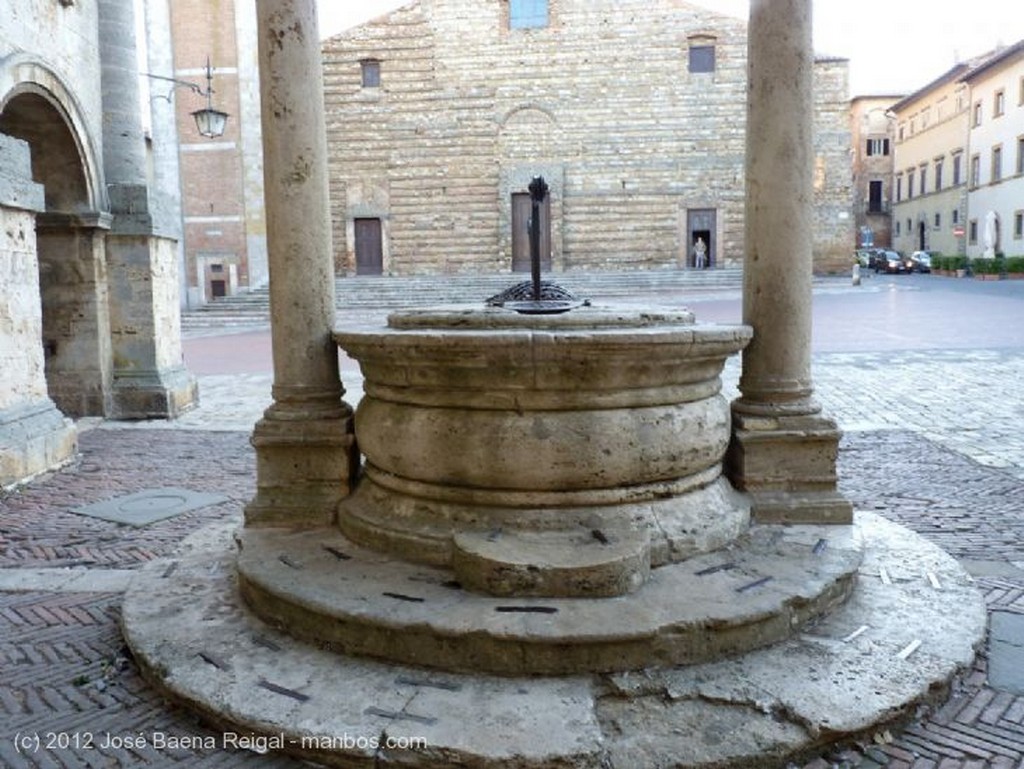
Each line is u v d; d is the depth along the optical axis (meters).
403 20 36.75
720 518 4.66
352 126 37.31
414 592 4.10
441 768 3.21
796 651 3.88
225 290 32.28
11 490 7.84
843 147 37.38
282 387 5.32
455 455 4.37
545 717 3.38
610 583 3.97
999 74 46.59
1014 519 6.38
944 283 38.69
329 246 5.33
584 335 4.01
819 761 3.31
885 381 13.38
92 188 11.28
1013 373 13.91
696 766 3.18
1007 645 4.21
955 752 3.36
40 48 9.99
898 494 7.11
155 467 8.83
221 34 31.22
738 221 36.81
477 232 37.34
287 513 5.20
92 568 5.70
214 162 31.83
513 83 36.69
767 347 5.13
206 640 4.14
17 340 8.51
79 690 4.00
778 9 4.86
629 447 4.30
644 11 36.09
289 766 3.37
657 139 36.66
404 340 4.21
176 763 3.40
